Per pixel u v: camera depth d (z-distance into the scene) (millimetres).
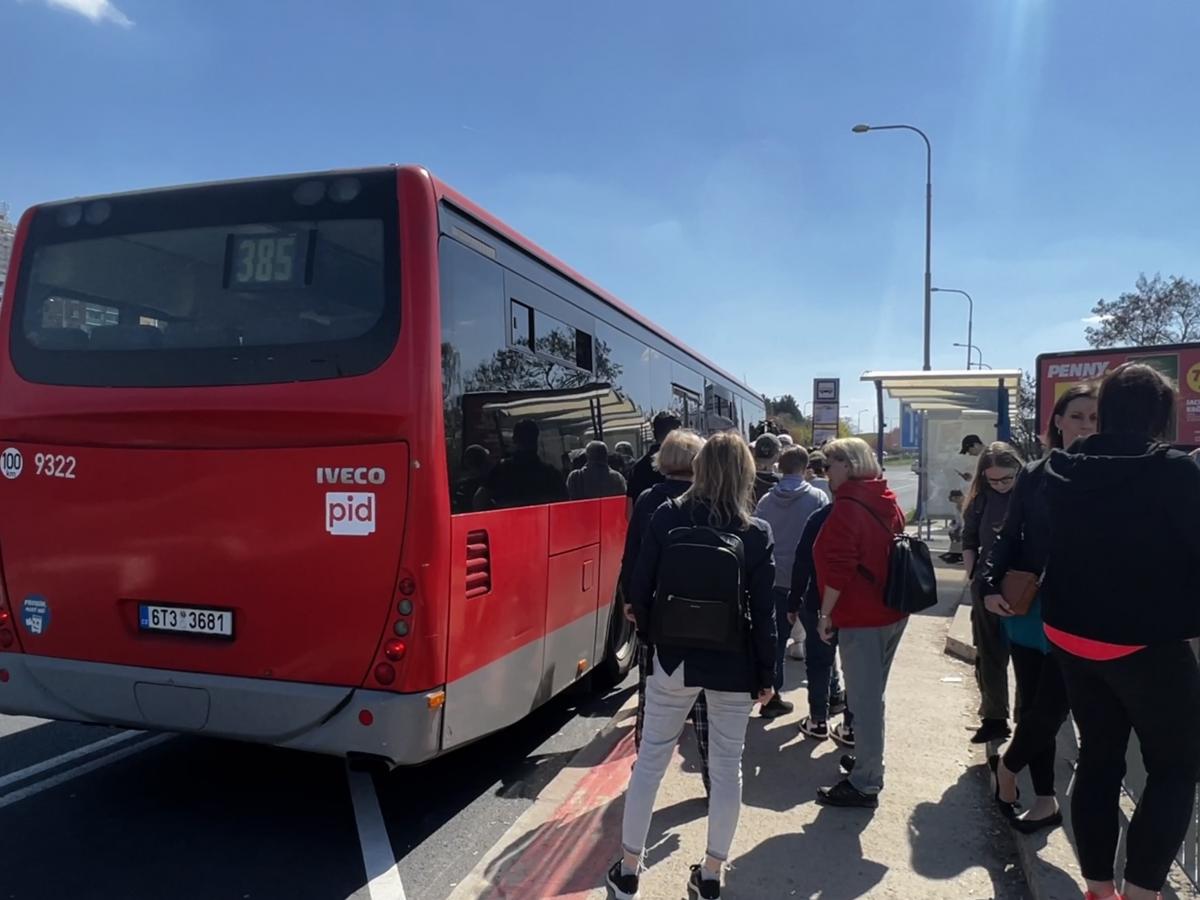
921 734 5711
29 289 4766
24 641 4641
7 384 4672
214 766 5492
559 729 6434
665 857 4066
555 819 4531
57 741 5855
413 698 4000
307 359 4211
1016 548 4188
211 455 4285
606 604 6648
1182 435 8094
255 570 4219
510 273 5086
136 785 5164
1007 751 4262
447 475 4180
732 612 3473
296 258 4336
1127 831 3133
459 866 4273
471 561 4383
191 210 4555
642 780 3607
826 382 18938
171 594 4359
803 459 6602
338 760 5648
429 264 4203
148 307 4523
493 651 4633
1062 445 4242
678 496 4035
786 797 4754
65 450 4539
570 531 5801
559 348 5809
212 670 4289
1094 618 3078
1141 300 28656
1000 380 13617
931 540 17406
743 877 3875
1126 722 3215
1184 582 2969
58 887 3947
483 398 4641
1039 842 3955
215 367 4328
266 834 4566
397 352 4109
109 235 4660
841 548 4480
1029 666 4332
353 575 4074
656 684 3629
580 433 6117
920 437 15805
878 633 4555
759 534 3627
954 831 4320
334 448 4117
